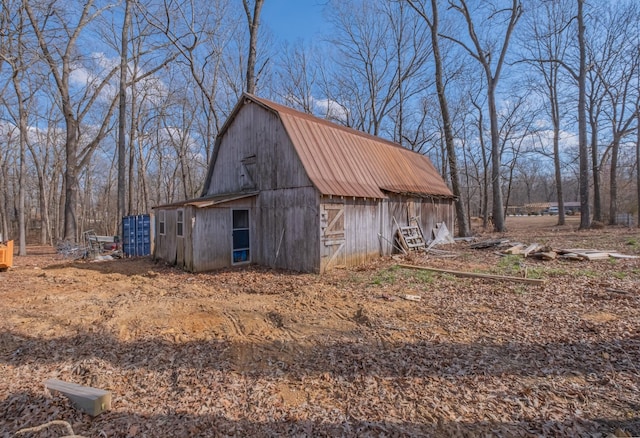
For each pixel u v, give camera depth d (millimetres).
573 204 61812
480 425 2984
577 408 3148
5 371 4180
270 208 11695
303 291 7730
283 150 11242
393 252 13430
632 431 2809
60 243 16625
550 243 14117
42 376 4051
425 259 12039
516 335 4840
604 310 5680
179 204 11555
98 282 9375
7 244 11578
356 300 6922
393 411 3258
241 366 4297
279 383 3873
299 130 11375
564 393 3389
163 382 3941
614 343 4395
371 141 15016
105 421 3195
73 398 3406
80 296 7711
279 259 11320
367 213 12148
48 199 35750
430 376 3840
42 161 33500
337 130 13281
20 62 15148
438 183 18375
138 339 5141
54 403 3438
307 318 5918
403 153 17391
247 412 3334
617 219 26312
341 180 11273
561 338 4648
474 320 5512
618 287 6879
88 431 3045
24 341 5086
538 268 9211
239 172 13047
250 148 12562
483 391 3498
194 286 8664
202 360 4449
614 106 24266
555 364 3965
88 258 14672
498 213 21906
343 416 3219
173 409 3395
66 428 3053
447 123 19219
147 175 40969
